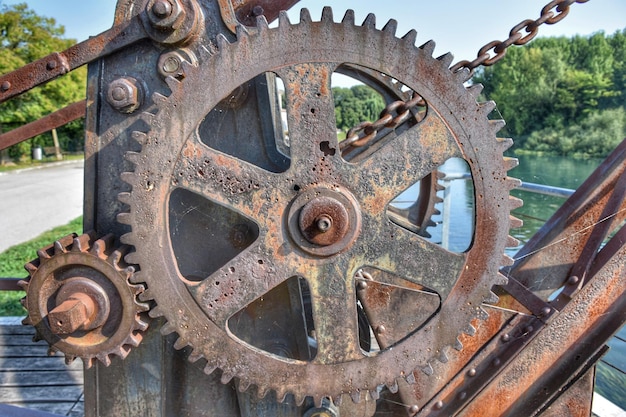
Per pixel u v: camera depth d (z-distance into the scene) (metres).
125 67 0.74
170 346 0.81
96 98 0.74
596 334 0.79
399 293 0.82
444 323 0.73
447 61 0.67
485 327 0.82
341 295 0.71
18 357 1.45
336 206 0.68
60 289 0.68
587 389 0.83
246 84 0.75
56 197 6.49
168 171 0.68
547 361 0.80
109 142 0.75
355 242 0.70
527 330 0.81
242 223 0.77
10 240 3.92
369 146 0.85
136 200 0.69
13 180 8.33
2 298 2.52
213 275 0.70
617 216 0.81
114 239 0.75
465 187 3.81
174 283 0.70
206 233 0.77
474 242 0.71
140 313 0.71
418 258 0.71
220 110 0.76
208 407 0.84
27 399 1.26
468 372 0.83
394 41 0.67
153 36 0.71
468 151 0.69
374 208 0.69
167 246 0.70
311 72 0.67
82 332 0.71
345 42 0.66
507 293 0.89
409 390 0.84
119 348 0.70
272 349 0.81
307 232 0.68
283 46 0.67
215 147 0.77
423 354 0.73
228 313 0.71
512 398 0.82
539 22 0.69
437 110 0.68
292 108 0.68
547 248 0.84
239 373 0.73
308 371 0.73
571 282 0.79
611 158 0.84
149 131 0.68
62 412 1.21
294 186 0.69
